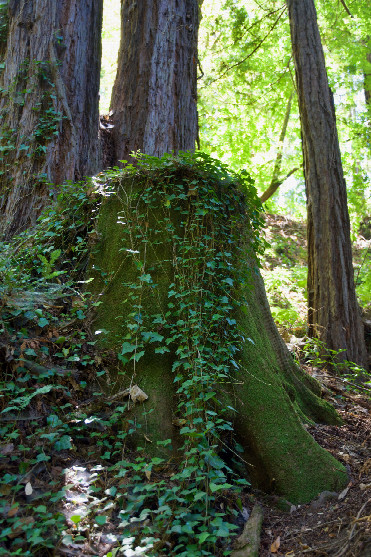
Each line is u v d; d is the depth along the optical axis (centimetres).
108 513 240
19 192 473
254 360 354
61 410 291
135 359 310
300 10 721
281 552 253
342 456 349
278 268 959
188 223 353
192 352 311
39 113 498
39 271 362
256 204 391
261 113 1127
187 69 627
